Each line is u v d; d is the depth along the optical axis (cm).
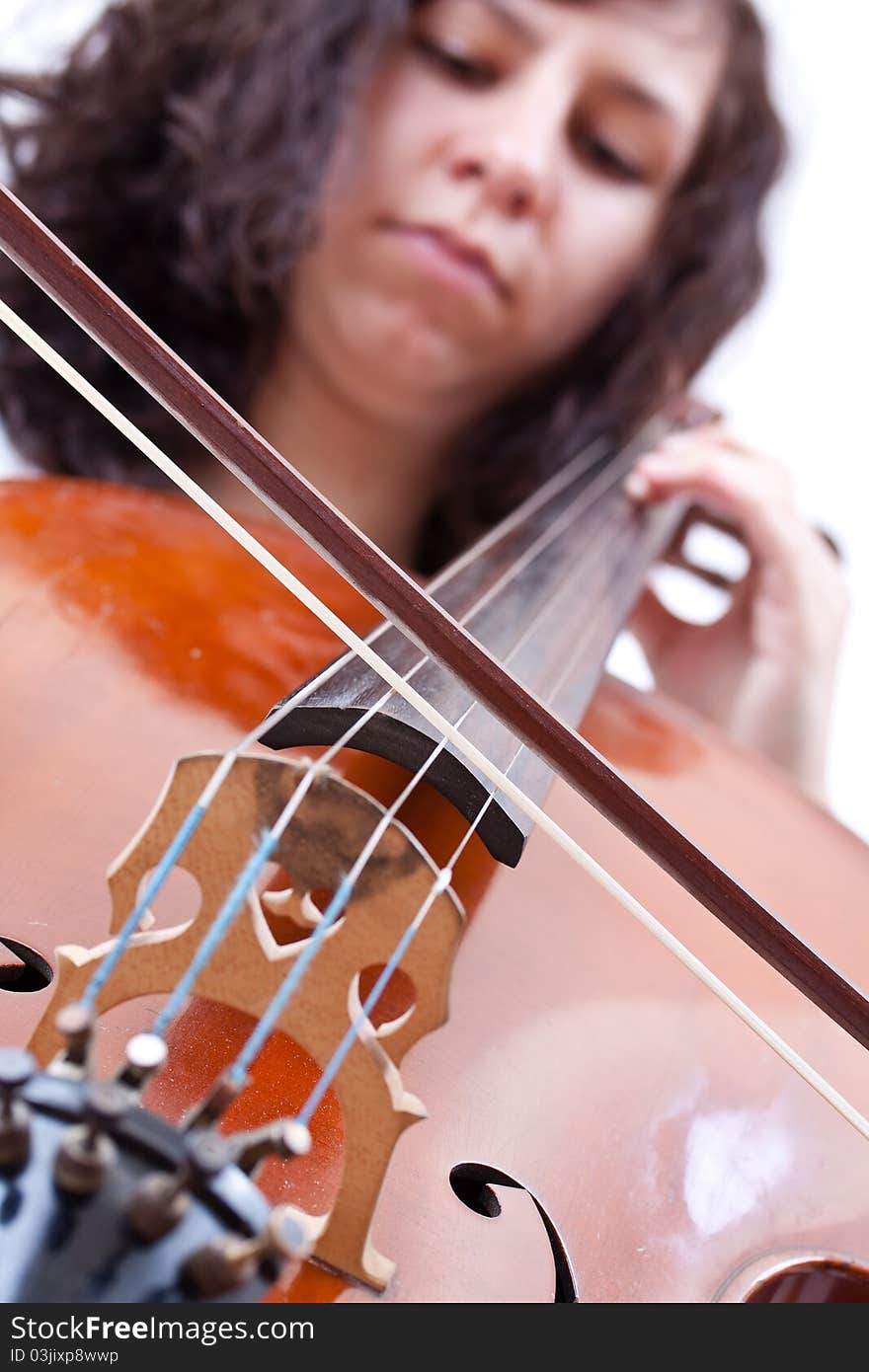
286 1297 22
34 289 83
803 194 97
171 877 30
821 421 103
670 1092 33
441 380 92
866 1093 38
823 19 93
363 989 29
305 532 27
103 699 37
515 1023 33
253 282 87
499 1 84
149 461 87
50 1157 17
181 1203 17
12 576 41
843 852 54
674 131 90
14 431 85
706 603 88
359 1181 22
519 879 38
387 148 86
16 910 28
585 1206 28
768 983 41
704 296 96
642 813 30
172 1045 26
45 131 84
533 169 87
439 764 31
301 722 31
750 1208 31
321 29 83
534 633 49
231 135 83
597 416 95
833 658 88
